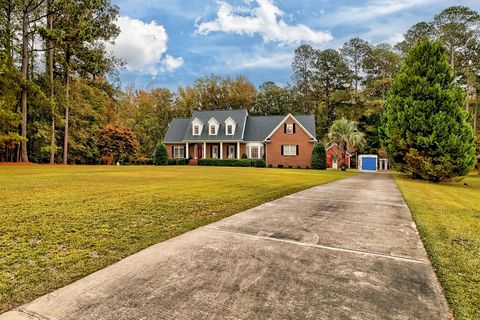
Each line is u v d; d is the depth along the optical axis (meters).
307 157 31.09
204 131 33.75
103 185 9.27
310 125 32.72
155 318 2.12
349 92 47.09
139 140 41.50
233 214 5.59
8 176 11.82
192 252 3.48
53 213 5.16
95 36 25.02
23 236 3.90
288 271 2.97
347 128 29.94
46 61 26.08
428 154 15.80
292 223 4.95
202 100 49.44
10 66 22.06
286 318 2.14
